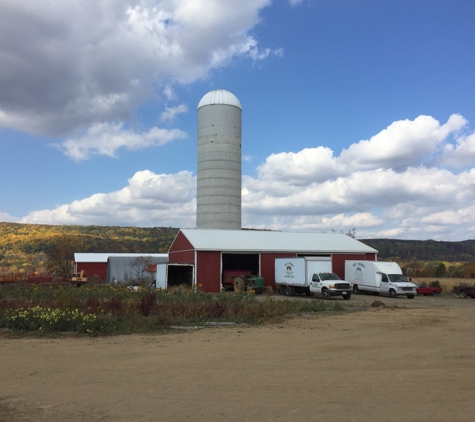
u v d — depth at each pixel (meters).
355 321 18.47
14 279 47.38
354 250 46.50
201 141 54.47
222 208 53.16
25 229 139.25
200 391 7.90
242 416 6.58
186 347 12.34
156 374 9.18
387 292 36.16
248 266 53.19
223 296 24.19
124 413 6.74
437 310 23.70
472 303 30.92
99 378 8.86
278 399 7.42
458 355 11.27
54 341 13.51
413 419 6.46
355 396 7.61
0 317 16.56
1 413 6.79
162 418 6.51
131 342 13.27
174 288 40.03
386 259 116.94
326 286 33.12
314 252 45.03
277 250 43.78
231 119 54.28
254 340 13.52
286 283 38.56
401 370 9.59
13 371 9.50
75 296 22.48
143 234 140.38
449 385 8.38
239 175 54.81
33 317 15.80
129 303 19.08
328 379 8.77
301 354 11.31
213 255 41.53
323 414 6.67
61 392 7.87
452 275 75.94
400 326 16.84
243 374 9.17
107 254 66.69
